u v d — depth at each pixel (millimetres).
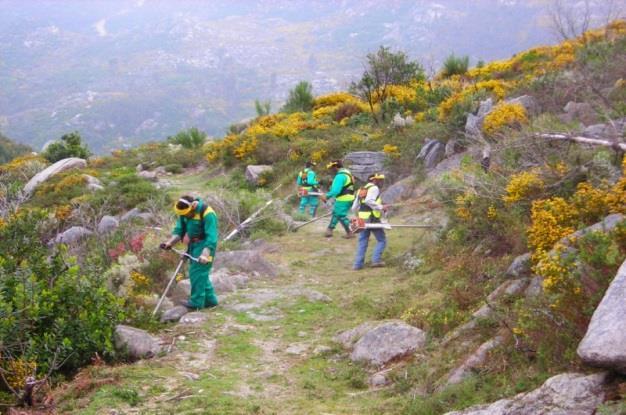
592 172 7379
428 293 7633
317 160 21219
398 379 5441
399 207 14641
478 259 7762
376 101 26906
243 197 15445
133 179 23906
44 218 8211
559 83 14477
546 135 8281
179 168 28766
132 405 5105
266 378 5809
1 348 5543
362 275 9898
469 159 11594
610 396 3570
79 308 6270
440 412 4492
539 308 4848
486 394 4367
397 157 18328
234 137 27281
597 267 4457
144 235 11805
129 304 7660
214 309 8016
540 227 6203
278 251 12445
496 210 8305
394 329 6191
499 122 13367
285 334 7133
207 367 6074
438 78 28922
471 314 6078
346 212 13484
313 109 32094
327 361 6250
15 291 6195
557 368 4191
